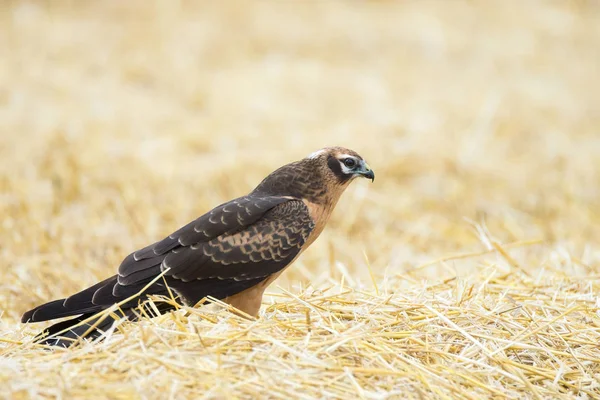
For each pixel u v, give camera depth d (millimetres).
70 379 6473
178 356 6816
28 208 13625
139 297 7844
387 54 23953
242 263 8172
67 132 17250
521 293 8977
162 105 19781
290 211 8445
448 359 7262
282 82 21516
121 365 6688
